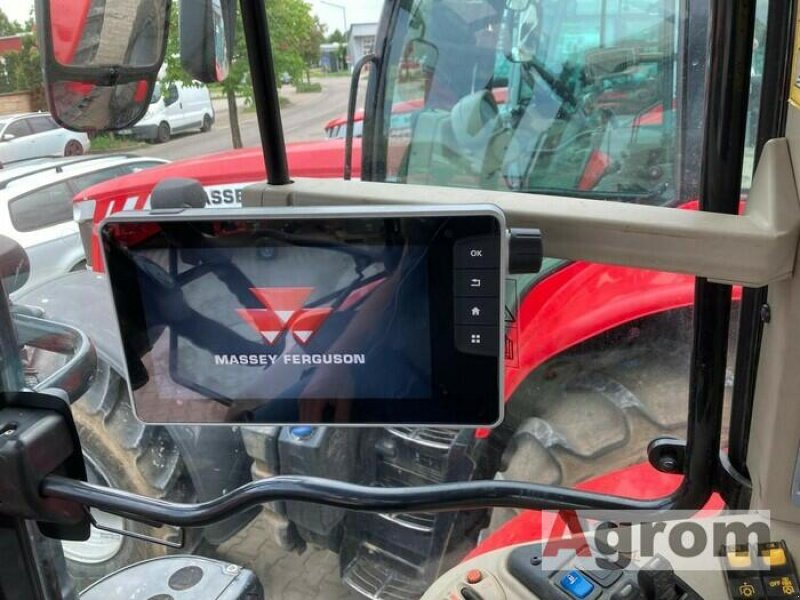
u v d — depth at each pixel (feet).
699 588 2.77
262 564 5.95
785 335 2.30
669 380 4.75
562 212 2.45
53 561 3.13
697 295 2.42
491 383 2.26
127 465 5.68
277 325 2.28
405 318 2.22
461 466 5.08
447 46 5.58
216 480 5.60
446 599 3.14
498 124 5.55
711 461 2.58
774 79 2.33
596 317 4.86
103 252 2.26
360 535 5.57
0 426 2.69
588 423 4.83
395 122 5.86
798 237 2.17
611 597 2.89
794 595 2.56
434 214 2.10
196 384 2.40
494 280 2.15
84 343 3.89
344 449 5.29
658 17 4.75
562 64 5.20
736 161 2.24
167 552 5.79
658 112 4.86
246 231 2.19
